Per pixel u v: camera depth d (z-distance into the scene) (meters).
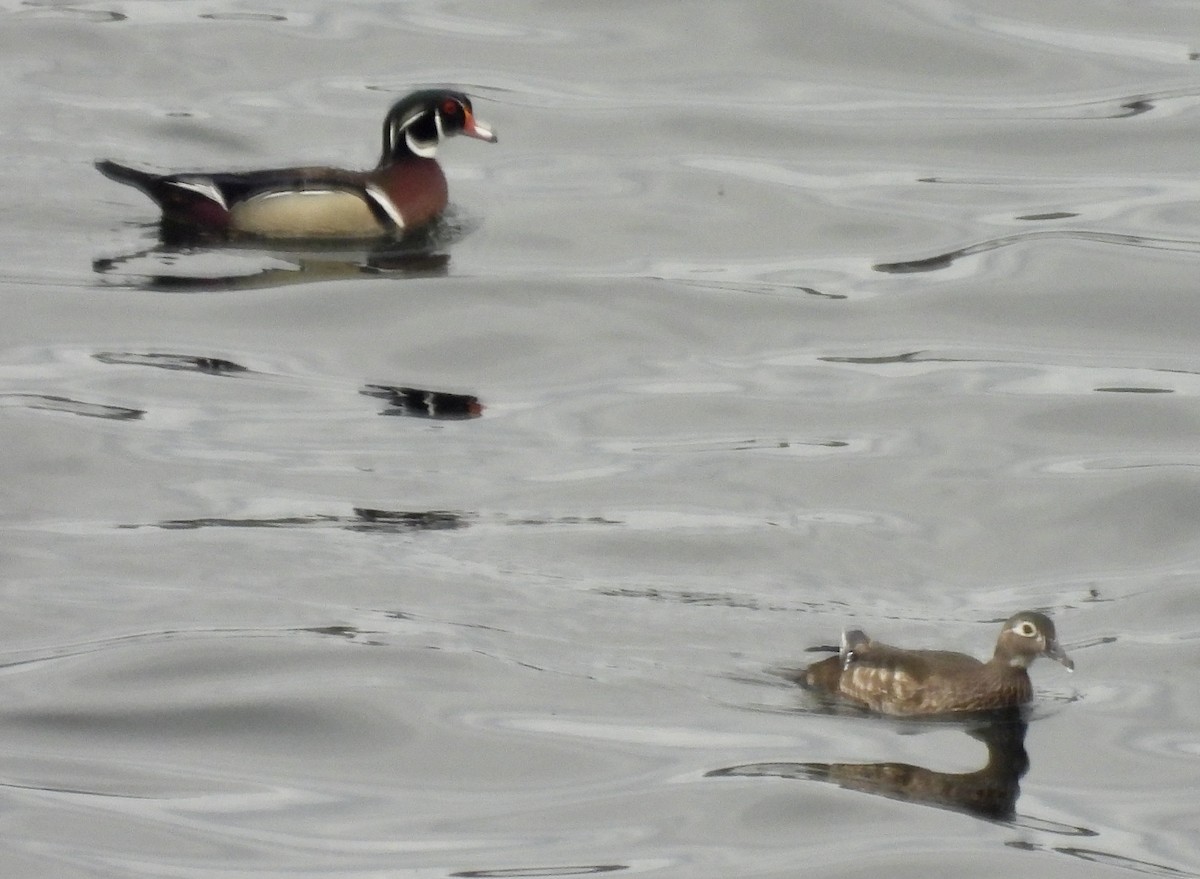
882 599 15.48
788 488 17.31
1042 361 20.27
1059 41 28.44
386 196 22.75
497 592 15.29
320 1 29.61
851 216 23.64
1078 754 13.50
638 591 15.38
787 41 28.33
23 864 12.09
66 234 22.33
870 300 21.56
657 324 20.89
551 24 28.95
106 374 19.20
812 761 13.32
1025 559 16.27
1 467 17.19
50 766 13.24
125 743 13.49
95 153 24.47
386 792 12.95
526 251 22.53
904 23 28.72
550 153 25.28
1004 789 13.03
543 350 20.25
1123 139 25.66
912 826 12.59
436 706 13.84
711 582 15.61
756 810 12.73
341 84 26.91
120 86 26.48
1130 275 22.08
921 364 20.11
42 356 19.48
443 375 19.73
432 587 15.36
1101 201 24.06
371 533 16.17
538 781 13.04
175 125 25.36
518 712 13.80
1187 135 25.70
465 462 17.69
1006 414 18.98
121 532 16.11
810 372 19.89
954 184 24.61
